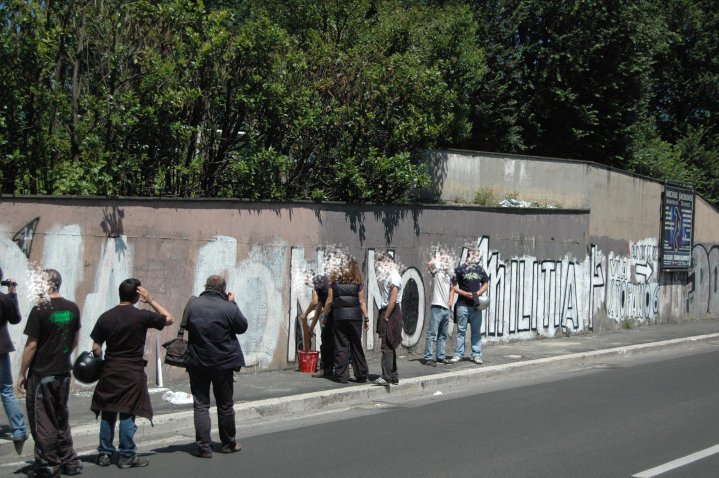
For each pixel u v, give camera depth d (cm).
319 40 1556
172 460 776
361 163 1478
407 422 977
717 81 3519
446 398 1164
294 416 1018
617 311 2145
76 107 1157
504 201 1903
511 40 2733
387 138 1545
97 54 1207
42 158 1140
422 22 2111
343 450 823
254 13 1870
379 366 1371
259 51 1314
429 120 1579
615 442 871
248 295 1226
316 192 1370
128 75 1221
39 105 1120
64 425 712
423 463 771
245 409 988
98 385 739
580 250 1967
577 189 2003
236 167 1309
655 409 1069
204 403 792
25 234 954
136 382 738
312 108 1398
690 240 2516
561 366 1527
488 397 1169
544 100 2756
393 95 1524
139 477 711
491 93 2659
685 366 1555
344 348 1179
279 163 1320
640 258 2256
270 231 1255
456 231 1614
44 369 699
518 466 762
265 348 1252
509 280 1747
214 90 1323
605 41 2698
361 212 1409
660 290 2378
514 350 1639
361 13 1831
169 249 1116
